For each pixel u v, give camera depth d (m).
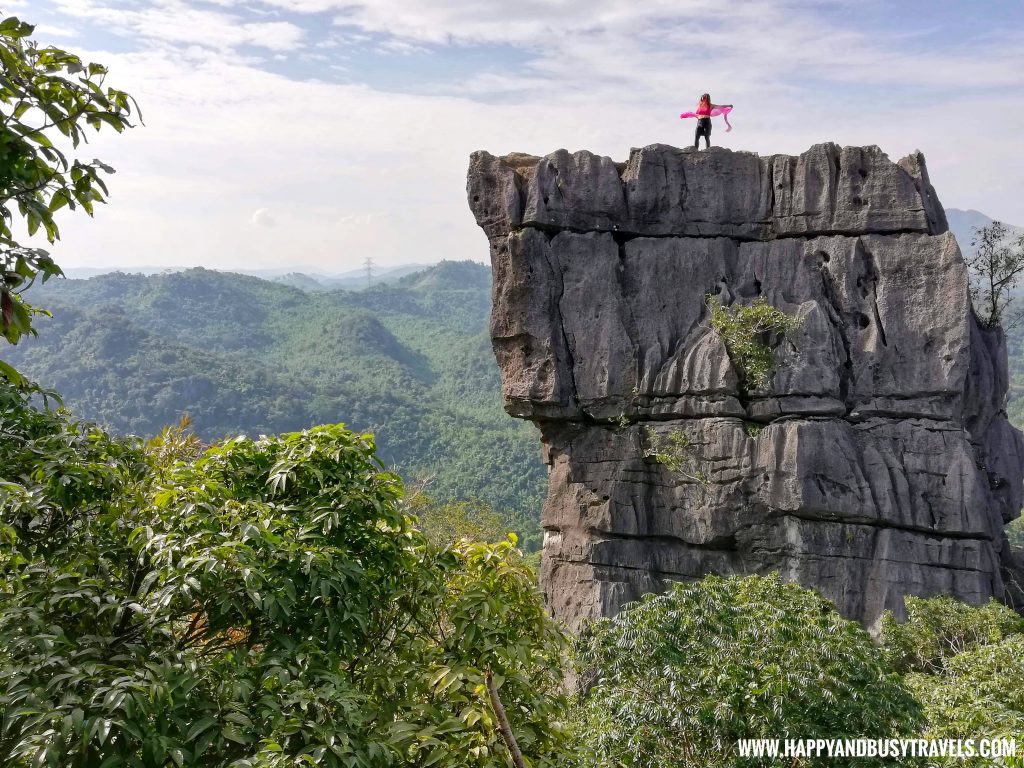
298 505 8.81
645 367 25.92
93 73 6.25
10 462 8.28
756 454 24.62
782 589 17.23
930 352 24.59
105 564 8.09
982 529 23.52
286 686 7.05
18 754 5.91
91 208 6.18
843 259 25.59
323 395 140.88
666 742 12.68
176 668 6.80
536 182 26.47
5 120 5.64
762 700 12.20
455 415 139.75
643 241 26.78
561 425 26.89
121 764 6.30
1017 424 95.50
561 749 8.82
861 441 24.67
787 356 25.09
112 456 8.95
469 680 8.15
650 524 26.05
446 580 9.42
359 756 6.80
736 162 26.78
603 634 13.47
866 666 12.82
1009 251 29.34
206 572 7.14
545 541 27.67
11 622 6.88
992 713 14.12
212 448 9.44
